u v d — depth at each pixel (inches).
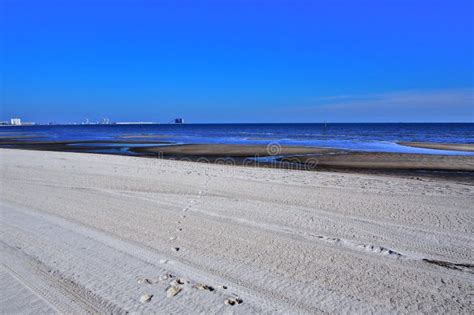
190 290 149.8
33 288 153.6
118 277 162.9
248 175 498.9
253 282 156.4
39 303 141.2
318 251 193.3
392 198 332.8
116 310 135.3
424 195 349.1
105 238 217.5
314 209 289.3
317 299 141.4
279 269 169.8
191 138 2107.5
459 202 315.3
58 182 435.8
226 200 327.3
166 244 205.9
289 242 208.2
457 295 144.6
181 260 181.8
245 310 134.1
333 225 242.5
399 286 152.3
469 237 216.4
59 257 187.2
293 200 324.8
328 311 132.5
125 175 495.8
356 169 690.8
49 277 163.8
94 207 301.6
